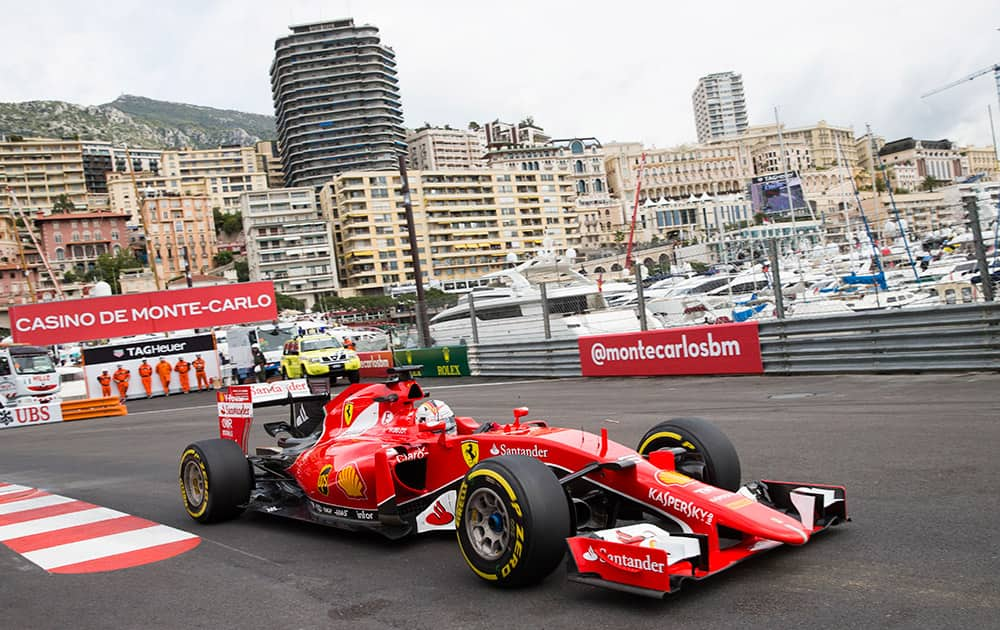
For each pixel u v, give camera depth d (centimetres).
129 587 549
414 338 3023
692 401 1230
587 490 488
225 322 3091
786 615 377
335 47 19650
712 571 398
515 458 454
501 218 14662
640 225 15850
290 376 2755
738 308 2609
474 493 468
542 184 15188
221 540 659
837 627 359
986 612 359
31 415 2253
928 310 1238
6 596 555
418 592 472
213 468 705
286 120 19850
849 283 2502
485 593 456
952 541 461
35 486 1052
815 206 11044
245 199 14025
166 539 682
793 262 2636
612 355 1764
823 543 478
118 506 850
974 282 1831
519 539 433
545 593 443
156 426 1761
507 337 2580
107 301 2925
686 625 378
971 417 845
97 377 2791
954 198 4503
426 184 14062
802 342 1408
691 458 525
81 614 500
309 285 13912
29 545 705
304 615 455
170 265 16200
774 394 1209
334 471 610
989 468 624
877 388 1153
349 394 680
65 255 15812
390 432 623
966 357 1196
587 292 2739
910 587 397
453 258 14188
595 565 411
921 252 2759
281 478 720
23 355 2739
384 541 600
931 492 573
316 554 585
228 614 472
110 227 16050
